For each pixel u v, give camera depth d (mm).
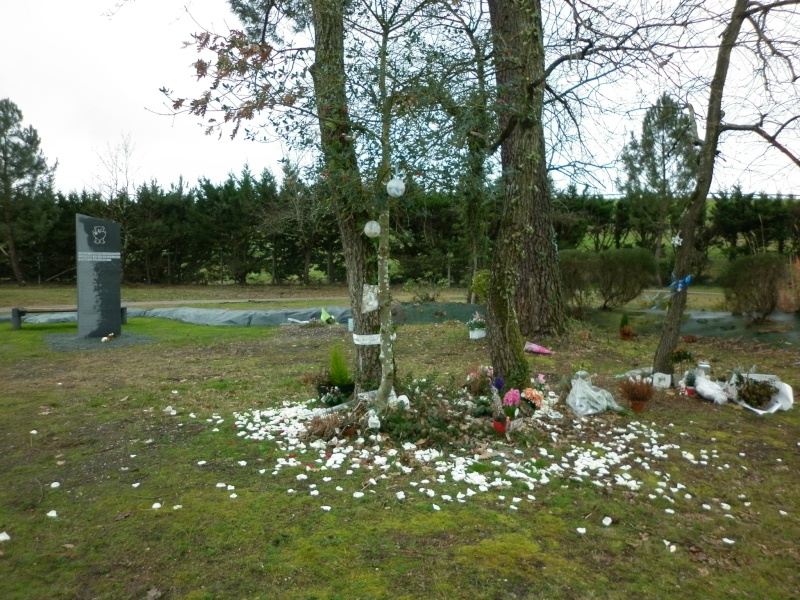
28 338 13180
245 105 4898
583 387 6867
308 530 3684
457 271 30656
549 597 3033
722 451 5590
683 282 7941
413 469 4730
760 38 7090
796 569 3496
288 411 6383
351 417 5473
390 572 3219
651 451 5488
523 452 5223
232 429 5828
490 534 3689
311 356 10844
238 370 9367
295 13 6781
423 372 8875
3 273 33750
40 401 7164
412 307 16812
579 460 5125
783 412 7047
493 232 13516
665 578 3299
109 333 13438
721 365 10203
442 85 5293
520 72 6273
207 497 4168
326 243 36094
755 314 14977
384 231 5477
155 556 3383
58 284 33281
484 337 12328
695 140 7711
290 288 34250
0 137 30406
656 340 12672
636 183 25250
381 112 5207
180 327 15758
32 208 31344
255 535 3613
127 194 33000
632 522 3986
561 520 3953
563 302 12633
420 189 5352
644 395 6770
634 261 16047
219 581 3129
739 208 25953
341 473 4617
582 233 29188
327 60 5484
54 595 3008
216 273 36469
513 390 5590
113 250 13438
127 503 4090
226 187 34312
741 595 3182
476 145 6105
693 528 3969
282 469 4703
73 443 5477
